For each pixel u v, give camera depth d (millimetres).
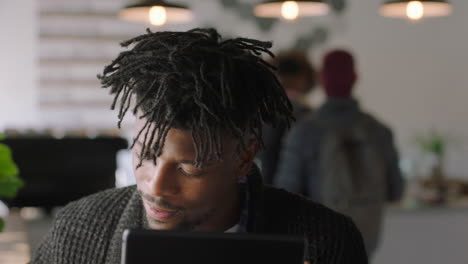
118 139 3541
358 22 5141
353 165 3051
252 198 1122
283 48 5035
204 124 928
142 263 873
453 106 5297
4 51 4770
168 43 1016
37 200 3473
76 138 3500
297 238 885
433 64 5246
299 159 3078
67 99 4852
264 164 3377
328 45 5109
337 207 3047
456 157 5223
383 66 5191
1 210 4367
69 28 4828
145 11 3658
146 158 945
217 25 4957
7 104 4797
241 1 4969
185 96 940
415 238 4043
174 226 979
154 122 937
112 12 4867
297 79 3576
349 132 3064
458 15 5230
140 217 1137
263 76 1044
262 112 1053
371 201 3096
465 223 4109
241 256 878
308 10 3742
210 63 981
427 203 4109
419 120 5262
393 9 3852
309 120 3094
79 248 1186
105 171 3531
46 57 4816
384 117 5223
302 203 1195
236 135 986
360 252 1205
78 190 3508
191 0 4918
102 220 1187
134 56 1025
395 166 3209
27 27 4785
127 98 1018
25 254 2709
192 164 936
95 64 4871
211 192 976
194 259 875
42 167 3459
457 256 4098
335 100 3082
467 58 5262
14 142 3424
